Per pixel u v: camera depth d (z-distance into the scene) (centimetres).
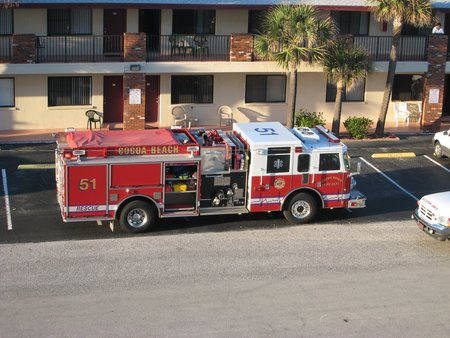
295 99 3084
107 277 1866
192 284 1841
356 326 1667
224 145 2180
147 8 3092
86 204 2094
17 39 2988
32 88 3170
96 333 1593
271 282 1867
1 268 1895
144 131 2273
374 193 2600
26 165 2722
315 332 1634
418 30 3528
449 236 2066
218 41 3319
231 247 2080
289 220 2270
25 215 2278
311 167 2228
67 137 2184
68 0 3061
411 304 1778
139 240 2109
